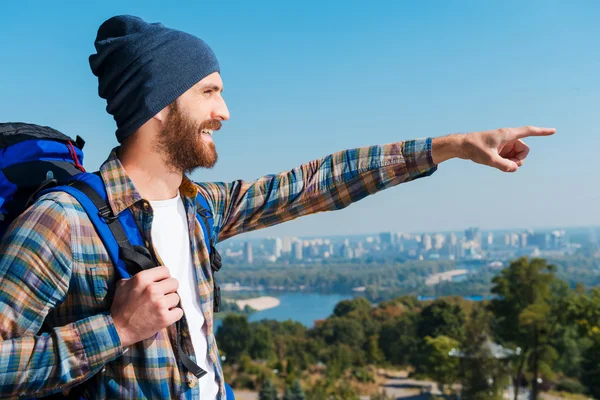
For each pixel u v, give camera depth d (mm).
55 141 1956
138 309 1424
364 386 61344
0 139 1808
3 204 1741
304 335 88625
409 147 2027
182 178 1774
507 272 55469
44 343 1385
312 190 2068
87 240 1520
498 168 1859
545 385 51250
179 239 1715
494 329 55375
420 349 68125
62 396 1548
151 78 1594
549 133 1865
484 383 44000
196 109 1666
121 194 1590
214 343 1747
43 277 1447
